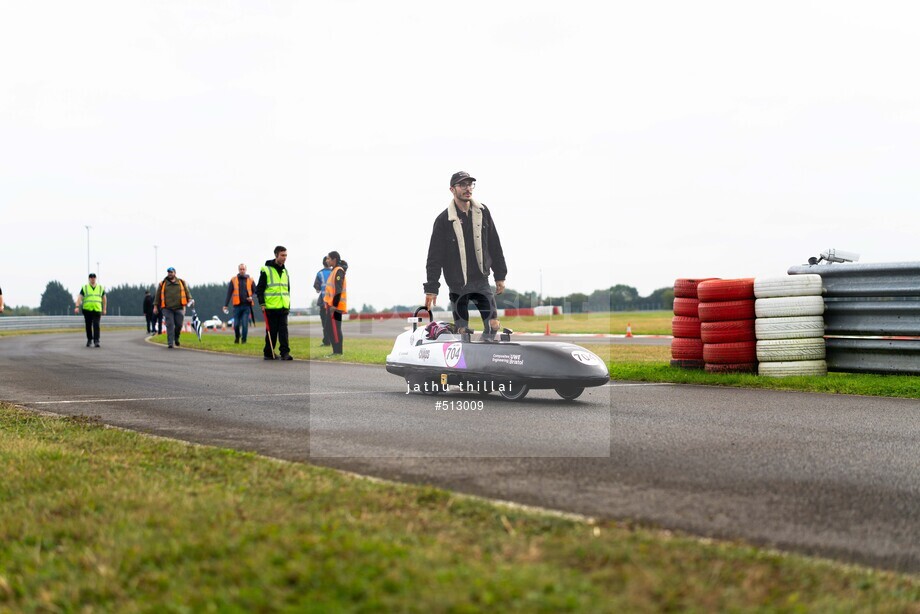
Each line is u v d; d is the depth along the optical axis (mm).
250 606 2838
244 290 21828
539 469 5270
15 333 38281
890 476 5164
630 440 6355
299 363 15031
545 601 2785
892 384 9805
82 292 22016
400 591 2885
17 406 8688
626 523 3955
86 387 10734
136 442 6215
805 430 6883
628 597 2873
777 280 11039
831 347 11133
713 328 11492
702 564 3279
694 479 5020
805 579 3166
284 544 3426
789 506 4414
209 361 15781
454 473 5145
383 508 4109
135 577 3207
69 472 5066
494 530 3748
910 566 3521
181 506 4133
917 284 10523
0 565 3471
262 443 6387
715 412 7965
